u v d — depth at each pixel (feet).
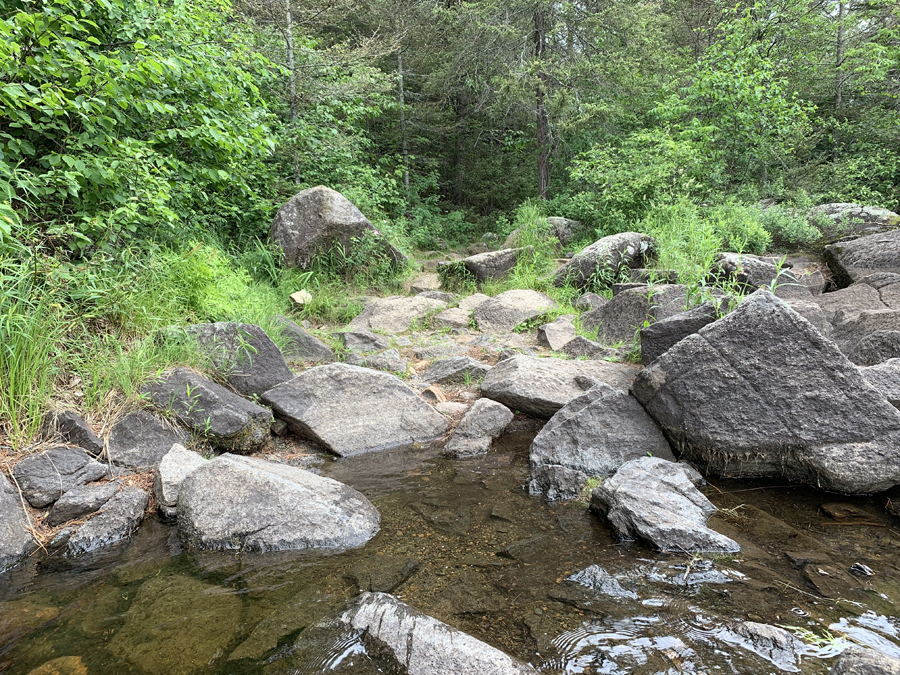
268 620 6.98
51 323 11.87
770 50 42.60
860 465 10.30
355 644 6.43
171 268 16.26
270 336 16.70
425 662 5.99
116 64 14.66
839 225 31.60
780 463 11.12
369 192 35.24
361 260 28.19
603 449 11.76
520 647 6.39
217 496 9.53
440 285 30.96
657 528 8.72
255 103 26.78
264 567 8.32
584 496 10.61
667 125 39.17
